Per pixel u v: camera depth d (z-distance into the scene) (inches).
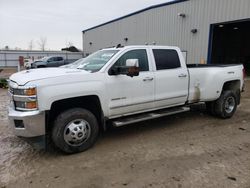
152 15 822.5
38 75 151.8
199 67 229.3
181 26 695.7
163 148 169.9
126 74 173.0
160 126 221.8
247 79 617.6
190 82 217.9
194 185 122.1
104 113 170.6
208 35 611.8
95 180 128.3
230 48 1018.7
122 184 124.1
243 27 914.7
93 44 1389.0
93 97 166.6
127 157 155.6
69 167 143.0
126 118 187.6
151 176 131.6
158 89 196.2
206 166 142.3
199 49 642.2
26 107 143.9
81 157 156.4
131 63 165.0
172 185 122.4
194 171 136.5
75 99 161.9
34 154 162.1
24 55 1739.7
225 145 175.3
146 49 193.6
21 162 150.3
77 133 158.9
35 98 142.9
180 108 217.8
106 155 158.9
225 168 139.8
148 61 192.4
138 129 213.2
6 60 1692.9
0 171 139.1
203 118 249.3
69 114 155.8
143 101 188.5
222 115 243.0
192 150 166.1
